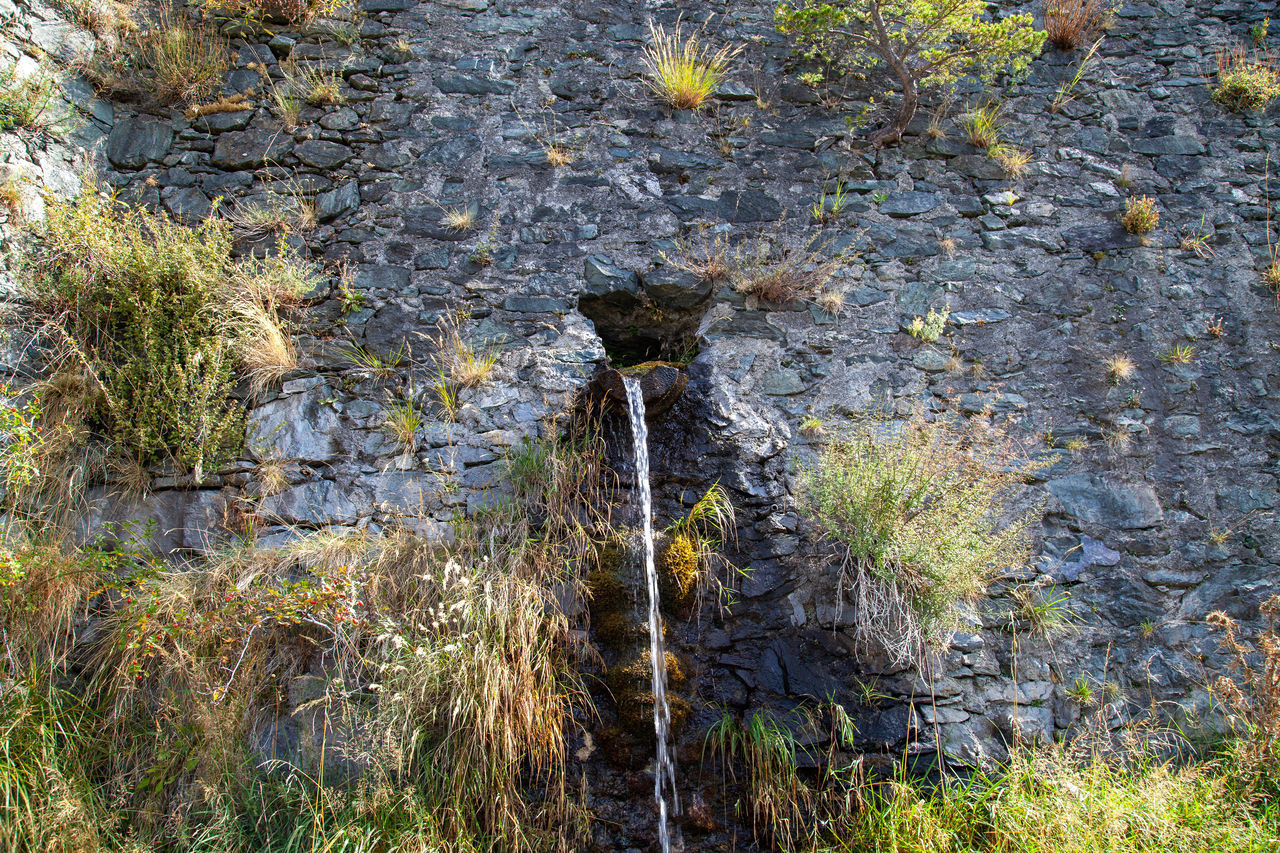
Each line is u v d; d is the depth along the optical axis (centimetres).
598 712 334
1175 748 351
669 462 386
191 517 364
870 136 461
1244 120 482
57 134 402
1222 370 421
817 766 334
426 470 377
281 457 376
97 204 390
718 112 464
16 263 370
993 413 408
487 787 304
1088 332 427
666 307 432
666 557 359
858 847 316
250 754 312
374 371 393
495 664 311
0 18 387
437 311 408
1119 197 459
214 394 380
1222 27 507
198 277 384
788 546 374
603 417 390
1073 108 482
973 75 486
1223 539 389
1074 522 390
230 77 448
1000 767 342
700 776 330
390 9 470
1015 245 443
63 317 371
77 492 356
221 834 290
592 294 420
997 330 425
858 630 344
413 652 316
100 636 335
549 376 397
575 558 357
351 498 372
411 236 422
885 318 424
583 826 312
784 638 356
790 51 483
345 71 453
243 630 324
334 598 316
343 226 422
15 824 279
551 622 334
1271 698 326
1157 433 407
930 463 360
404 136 441
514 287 416
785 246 436
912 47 453
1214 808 310
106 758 309
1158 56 498
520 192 435
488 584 329
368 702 324
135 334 377
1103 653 368
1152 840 300
